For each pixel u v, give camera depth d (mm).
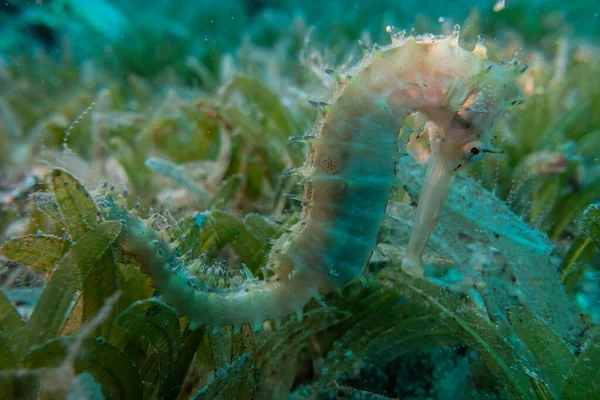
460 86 72
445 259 104
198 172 157
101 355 65
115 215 69
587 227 86
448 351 93
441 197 81
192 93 272
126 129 200
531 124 154
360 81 71
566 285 99
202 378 84
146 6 493
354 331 93
